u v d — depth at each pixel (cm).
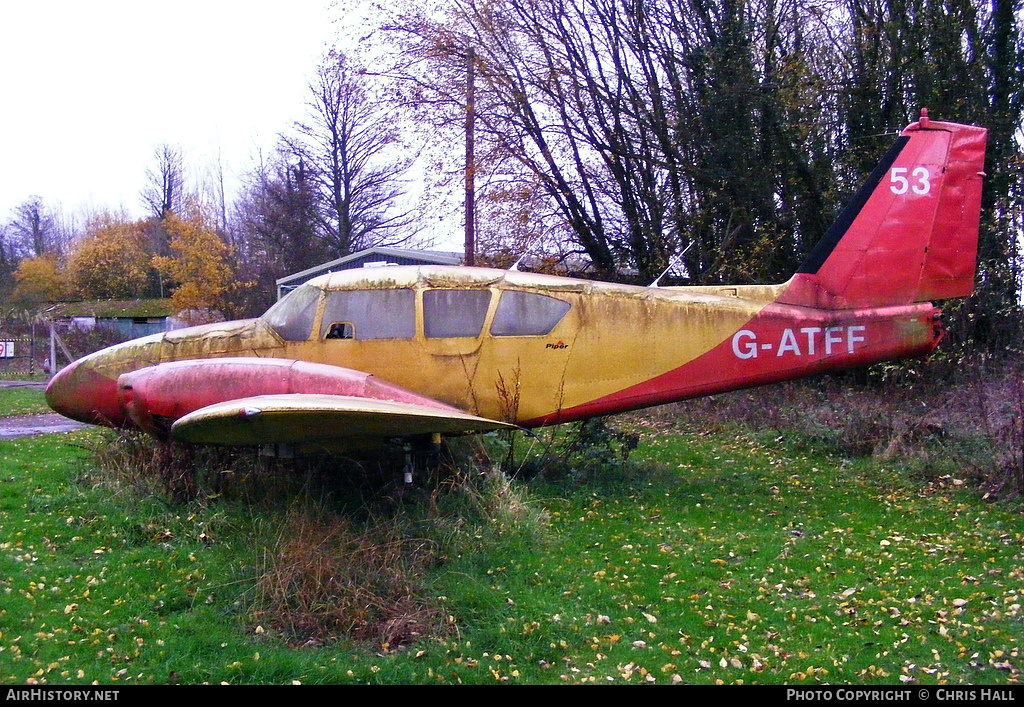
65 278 4494
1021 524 607
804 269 728
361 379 635
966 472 746
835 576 514
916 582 499
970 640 419
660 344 705
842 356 712
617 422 1218
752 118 1423
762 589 495
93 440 871
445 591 478
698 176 1452
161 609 455
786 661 404
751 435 1027
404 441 612
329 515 577
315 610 439
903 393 1072
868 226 720
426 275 708
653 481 774
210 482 641
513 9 1565
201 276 3006
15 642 410
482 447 702
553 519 643
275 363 633
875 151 1362
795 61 1412
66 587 479
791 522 637
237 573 488
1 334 3055
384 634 423
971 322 1055
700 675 391
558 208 1622
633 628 443
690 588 499
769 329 709
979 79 1267
